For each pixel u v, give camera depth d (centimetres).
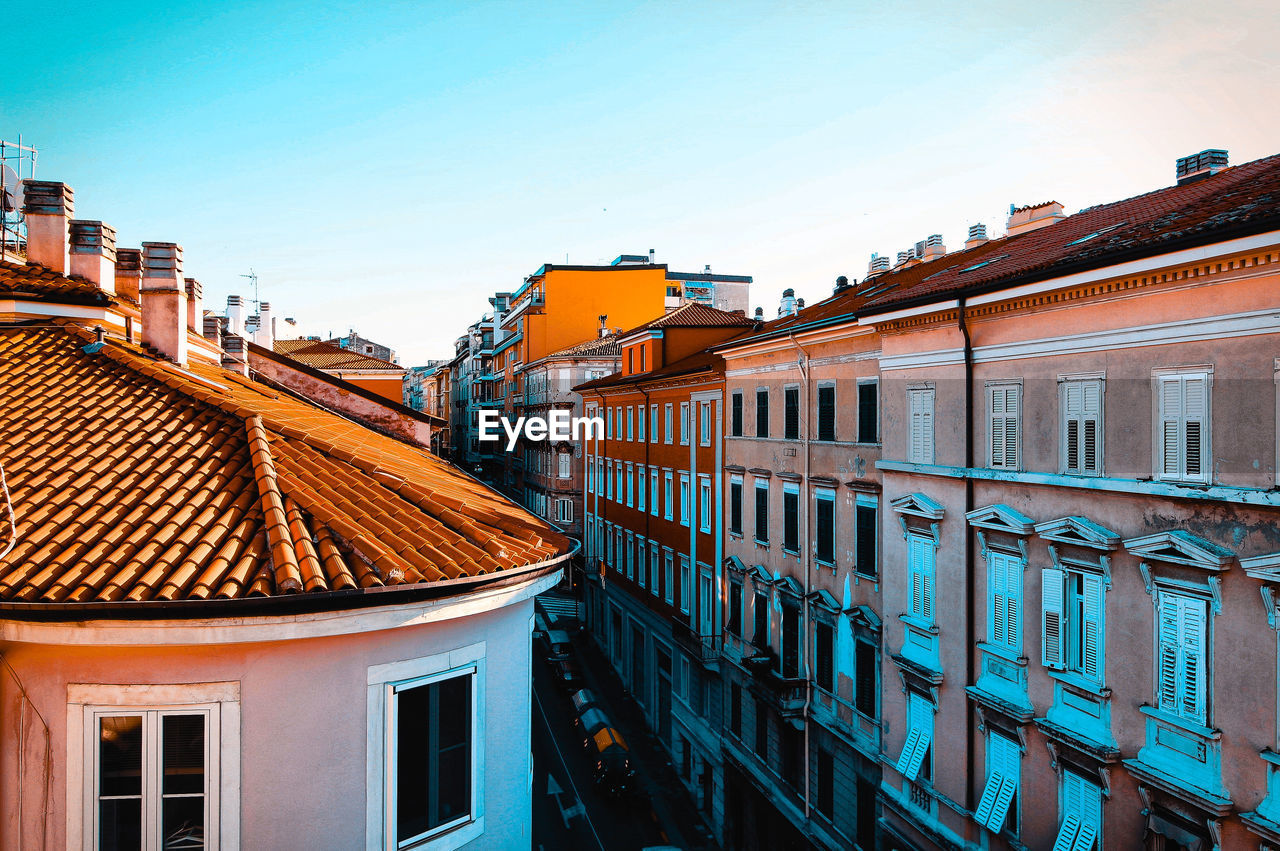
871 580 1877
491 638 844
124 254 1616
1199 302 1082
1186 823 1096
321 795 707
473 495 1093
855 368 1947
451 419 10281
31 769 663
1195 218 1122
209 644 654
